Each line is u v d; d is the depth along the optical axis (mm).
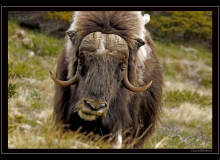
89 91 16844
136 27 20016
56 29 64875
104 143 18938
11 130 18844
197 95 50938
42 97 36688
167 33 83250
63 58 21453
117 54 17844
